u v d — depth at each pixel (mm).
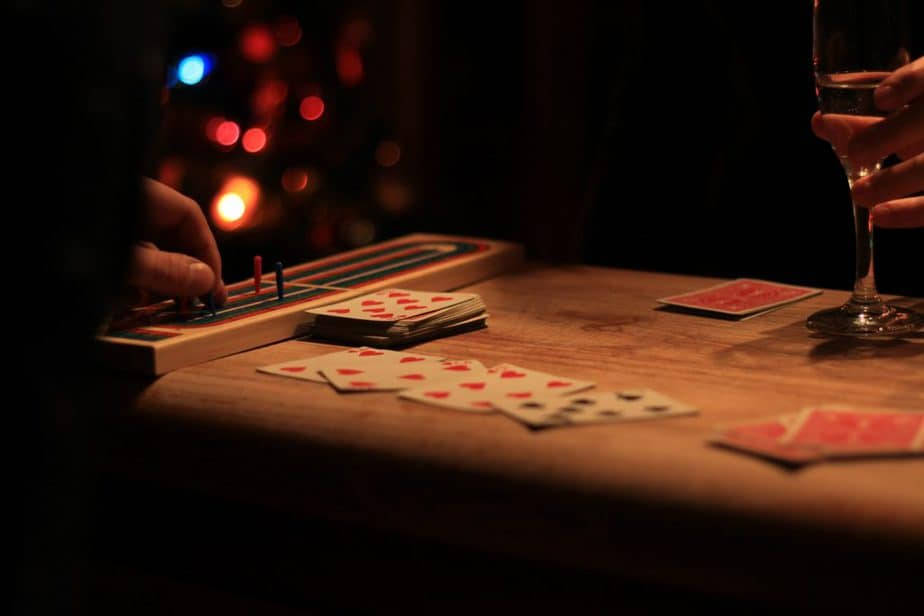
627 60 2014
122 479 1345
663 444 1193
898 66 1353
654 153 2016
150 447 1320
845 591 1117
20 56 872
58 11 880
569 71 3395
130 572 1342
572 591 1190
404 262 1640
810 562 1124
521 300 1564
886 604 1110
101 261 946
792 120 1919
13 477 915
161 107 999
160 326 1414
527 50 3613
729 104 1957
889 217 1414
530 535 1188
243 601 1301
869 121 1368
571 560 1181
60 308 918
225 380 1334
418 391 1292
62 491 949
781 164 1936
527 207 3738
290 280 1582
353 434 1251
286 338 1456
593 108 3385
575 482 1181
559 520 1180
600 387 1307
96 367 1363
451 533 1213
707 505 1148
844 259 1932
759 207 1957
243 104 3197
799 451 1167
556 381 1313
